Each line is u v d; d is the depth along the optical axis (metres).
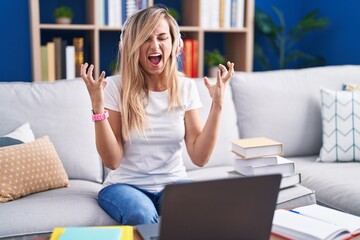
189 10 3.61
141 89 1.84
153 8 1.83
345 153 2.38
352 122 2.40
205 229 1.05
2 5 3.39
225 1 3.51
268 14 4.06
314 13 3.79
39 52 3.15
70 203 1.76
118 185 1.79
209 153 1.81
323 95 2.48
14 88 2.17
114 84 1.84
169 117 1.84
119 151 1.77
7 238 1.57
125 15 3.31
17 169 1.83
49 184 1.92
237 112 2.51
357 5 3.55
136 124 1.79
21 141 1.96
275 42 4.04
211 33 3.93
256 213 1.09
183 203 1.01
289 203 1.87
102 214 1.71
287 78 2.59
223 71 1.72
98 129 1.66
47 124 2.13
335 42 3.80
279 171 1.85
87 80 1.57
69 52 3.25
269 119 2.49
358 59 3.58
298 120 2.52
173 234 1.03
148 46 1.79
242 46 3.67
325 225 1.31
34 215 1.65
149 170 1.82
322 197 2.04
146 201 1.68
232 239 1.09
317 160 2.43
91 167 2.16
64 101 2.19
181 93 1.88
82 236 1.20
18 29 3.46
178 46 1.89
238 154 1.84
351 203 1.90
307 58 3.96
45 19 3.51
